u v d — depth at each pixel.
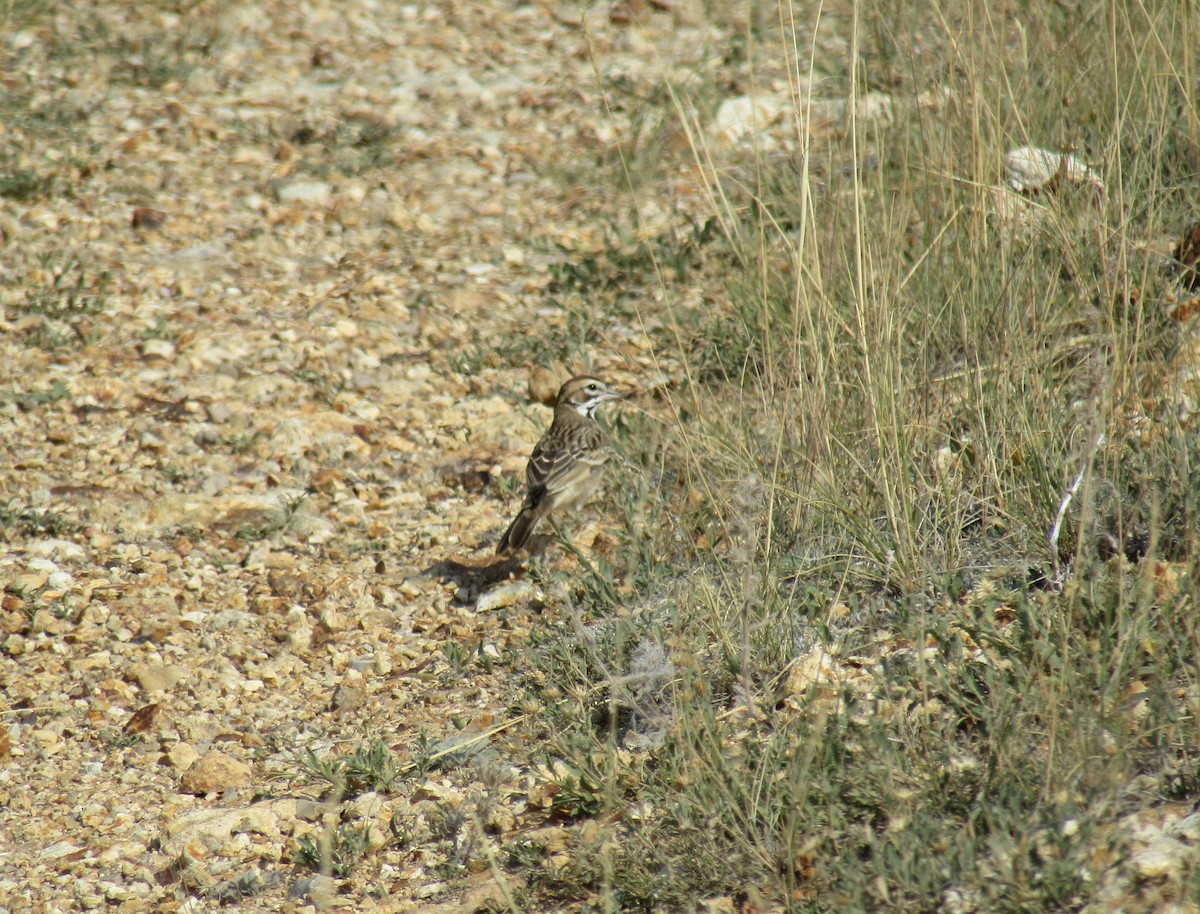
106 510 13.99
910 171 13.64
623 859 8.15
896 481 10.54
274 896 8.78
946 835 7.46
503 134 23.41
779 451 10.91
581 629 9.93
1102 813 7.28
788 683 9.35
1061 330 11.42
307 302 18.41
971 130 12.69
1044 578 9.79
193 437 15.45
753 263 14.85
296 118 23.73
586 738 9.30
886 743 7.89
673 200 20.12
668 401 12.78
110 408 16.02
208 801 9.95
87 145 22.38
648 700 9.61
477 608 12.19
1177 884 6.72
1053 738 7.40
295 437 15.39
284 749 10.47
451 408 16.08
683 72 24.00
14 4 26.97
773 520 11.00
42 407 15.95
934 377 11.48
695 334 16.44
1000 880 7.00
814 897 7.48
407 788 9.74
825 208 12.71
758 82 22.98
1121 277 11.42
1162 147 12.72
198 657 11.74
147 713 10.91
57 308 17.77
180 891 8.96
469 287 18.75
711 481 11.60
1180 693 8.16
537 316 17.98
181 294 18.42
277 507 14.19
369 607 12.45
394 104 24.66
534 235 20.08
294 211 20.78
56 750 10.60
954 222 12.06
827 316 11.35
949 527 10.31
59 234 19.77
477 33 27.89
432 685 11.10
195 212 20.70
